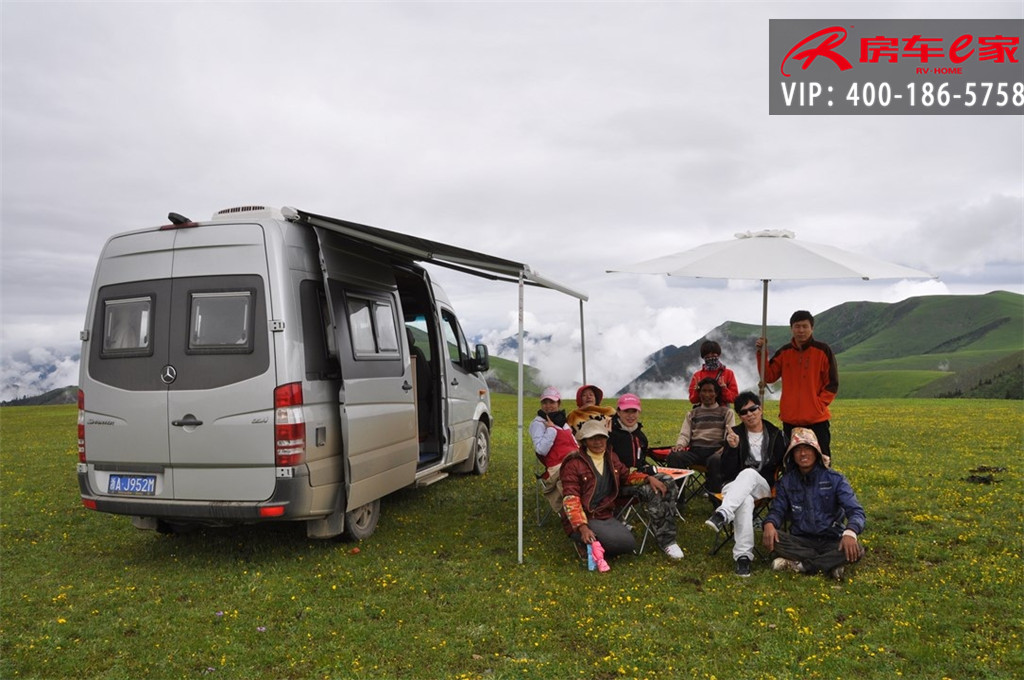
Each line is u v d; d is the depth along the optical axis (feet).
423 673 13.47
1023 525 22.62
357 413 21.20
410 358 26.55
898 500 26.63
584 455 20.72
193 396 19.31
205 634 15.26
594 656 14.10
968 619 15.37
